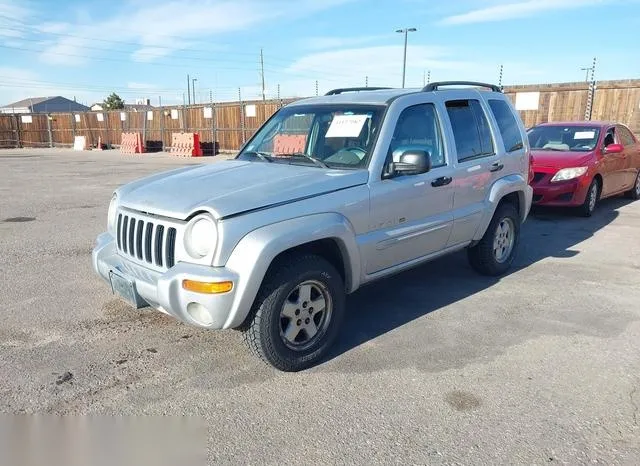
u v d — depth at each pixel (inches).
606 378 143.2
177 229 136.9
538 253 273.4
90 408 129.3
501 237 231.9
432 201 184.4
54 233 319.0
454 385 140.1
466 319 185.0
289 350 145.0
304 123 192.4
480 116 215.6
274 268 140.3
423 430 120.3
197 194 144.6
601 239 302.8
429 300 204.1
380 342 166.9
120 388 138.6
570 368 148.9
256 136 209.9
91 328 176.2
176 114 1143.0
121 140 1283.2
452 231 196.7
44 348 161.3
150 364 151.6
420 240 182.9
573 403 131.1
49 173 680.4
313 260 145.8
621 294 209.8
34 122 1481.3
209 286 128.4
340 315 156.4
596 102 610.9
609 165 383.2
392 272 178.1
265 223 135.8
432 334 172.6
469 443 115.5
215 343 165.2
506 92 669.9
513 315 188.4
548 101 642.2
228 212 131.8
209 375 145.6
